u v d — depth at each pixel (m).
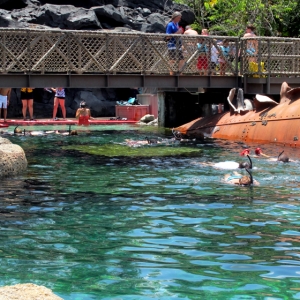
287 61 22.23
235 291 5.71
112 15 33.78
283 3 35.56
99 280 6.02
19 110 32.25
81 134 23.22
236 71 22.50
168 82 21.61
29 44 19.59
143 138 21.38
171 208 9.41
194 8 39.28
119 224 8.38
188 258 6.77
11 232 7.95
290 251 7.06
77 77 20.33
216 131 22.03
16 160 13.31
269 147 17.66
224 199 10.10
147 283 5.93
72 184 11.66
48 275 6.16
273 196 10.34
